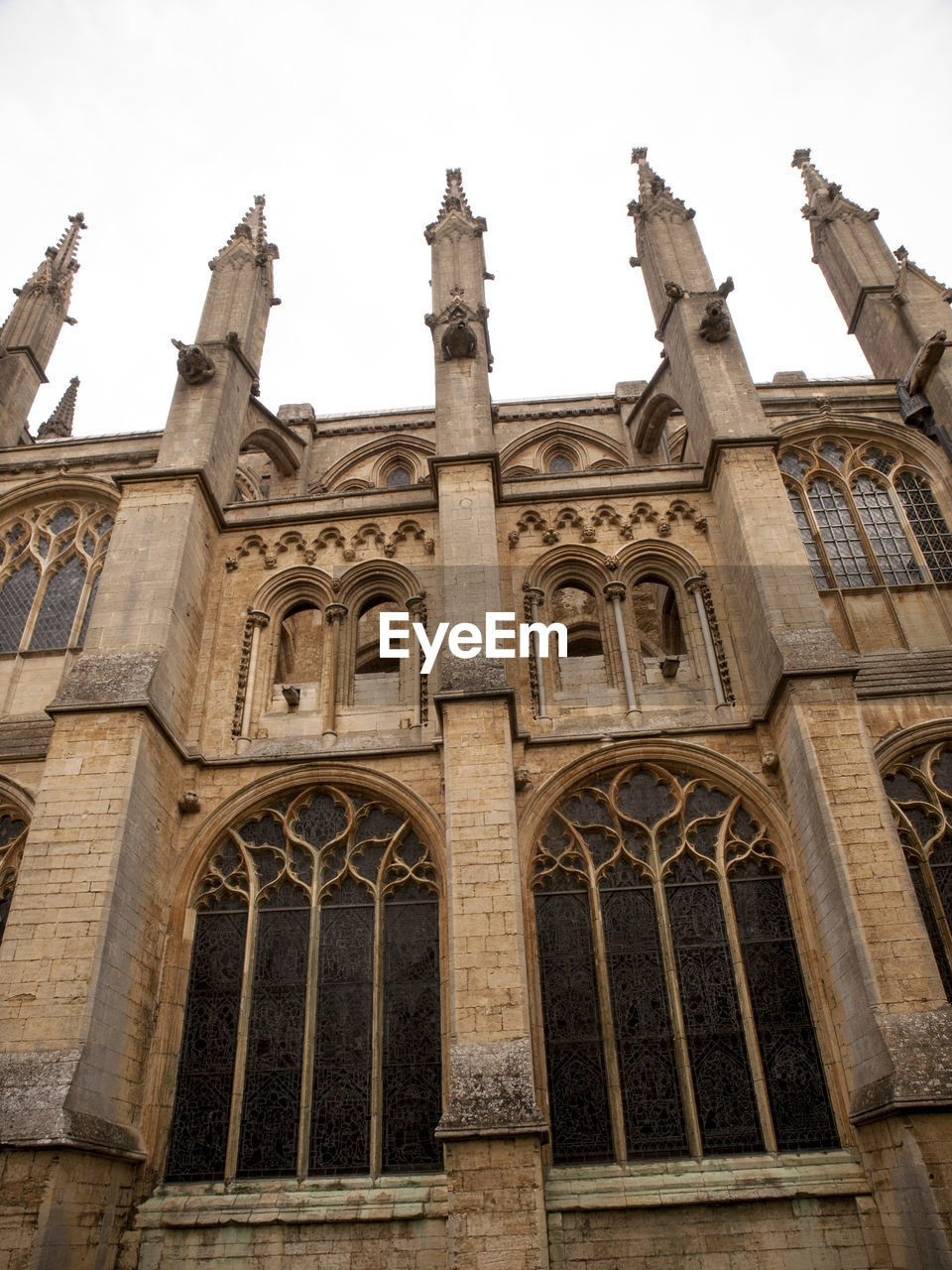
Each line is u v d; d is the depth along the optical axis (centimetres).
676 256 2712
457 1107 1357
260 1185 1505
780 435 2500
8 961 1491
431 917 1727
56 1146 1284
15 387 2970
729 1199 1409
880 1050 1376
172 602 1958
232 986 1700
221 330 2644
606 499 2264
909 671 2019
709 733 1869
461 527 2092
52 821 1628
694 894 1728
